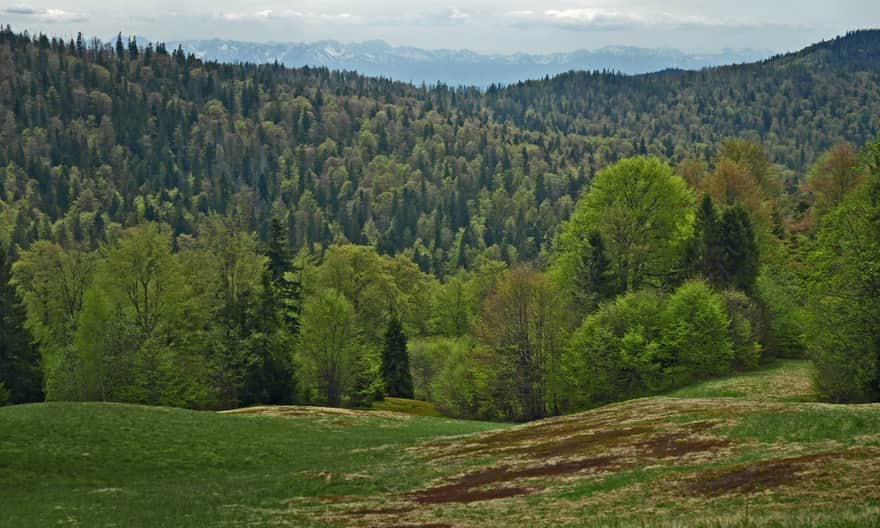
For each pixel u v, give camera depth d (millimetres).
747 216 81375
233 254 94625
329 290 85625
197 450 45906
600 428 43844
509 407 77750
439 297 128125
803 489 24031
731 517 20422
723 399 50000
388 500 32406
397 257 136750
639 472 30828
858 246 51562
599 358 68062
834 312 52844
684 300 69000
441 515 28016
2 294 70562
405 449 46750
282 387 77062
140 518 29953
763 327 76625
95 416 50781
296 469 41719
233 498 34031
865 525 17875
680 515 22797
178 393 73375
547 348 73062
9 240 193000
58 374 70688
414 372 110312
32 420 48188
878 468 25016
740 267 79875
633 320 69938
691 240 81125
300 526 27703
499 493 31641
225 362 76625
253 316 80000
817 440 31375
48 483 37844
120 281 80312
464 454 42500
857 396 52281
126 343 70938
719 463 30188
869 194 53219
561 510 26594
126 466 41875
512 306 73750
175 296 80875
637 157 80875
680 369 67000
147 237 81562
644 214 79750
